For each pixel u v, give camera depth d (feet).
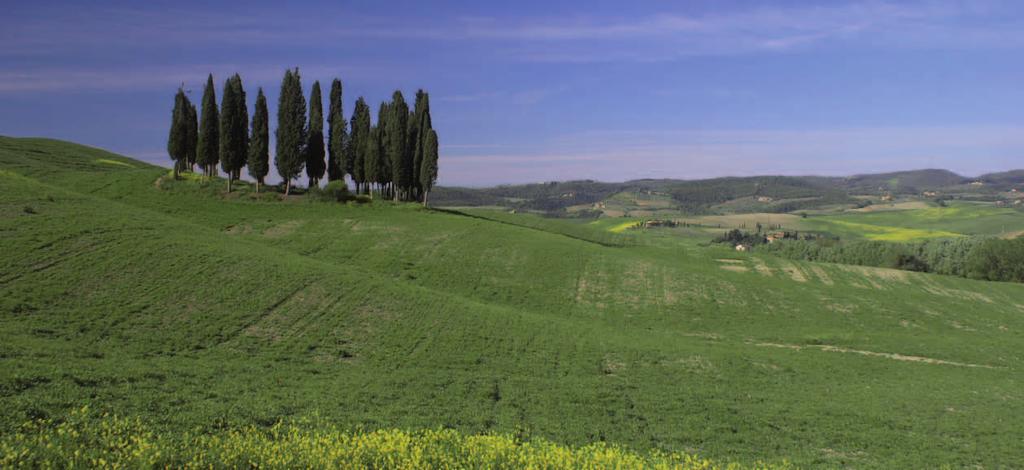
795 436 79.05
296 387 86.89
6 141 386.11
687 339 157.58
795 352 143.43
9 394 61.82
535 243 254.68
